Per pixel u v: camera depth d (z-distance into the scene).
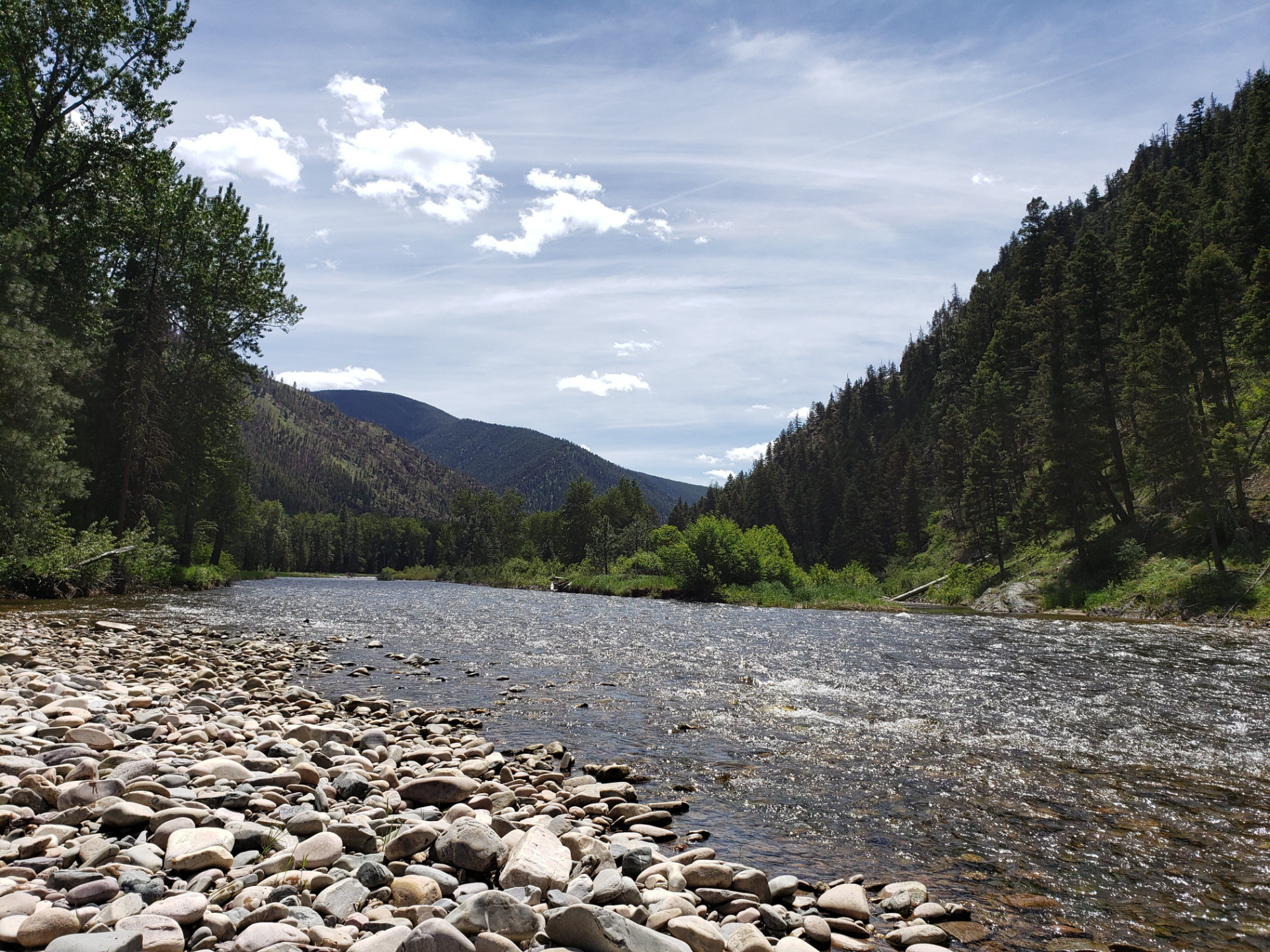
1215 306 43.47
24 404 18.92
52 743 7.01
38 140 25.67
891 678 14.48
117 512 35.09
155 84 27.39
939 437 91.75
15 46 24.59
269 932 3.77
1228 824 6.74
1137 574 38.06
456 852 5.20
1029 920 4.97
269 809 6.04
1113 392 46.44
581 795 7.16
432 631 23.02
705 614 32.62
